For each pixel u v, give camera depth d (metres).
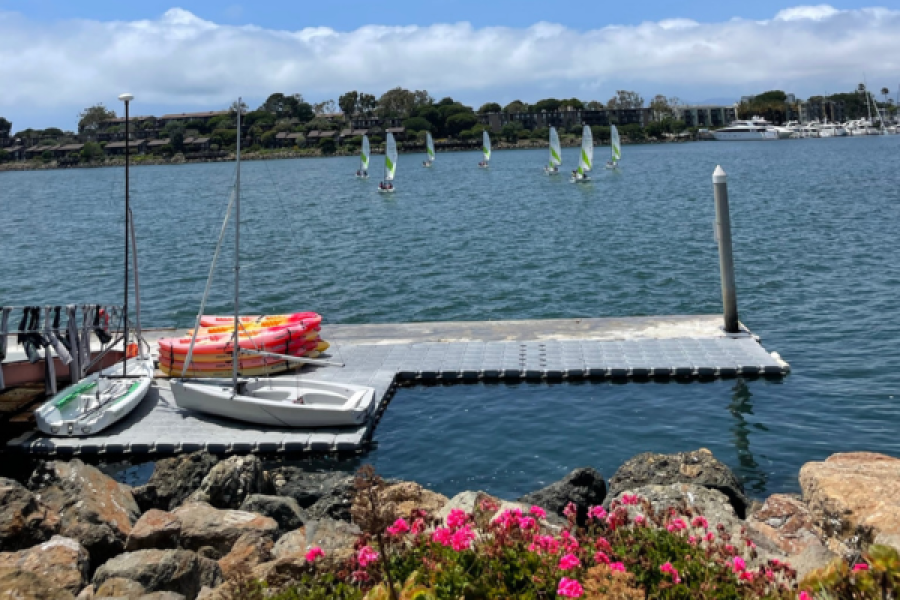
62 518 14.15
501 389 24.19
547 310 37.09
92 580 12.05
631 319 29.89
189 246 61.75
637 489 14.25
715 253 48.44
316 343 26.56
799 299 35.78
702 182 107.69
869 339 28.72
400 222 73.44
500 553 8.21
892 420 21.09
